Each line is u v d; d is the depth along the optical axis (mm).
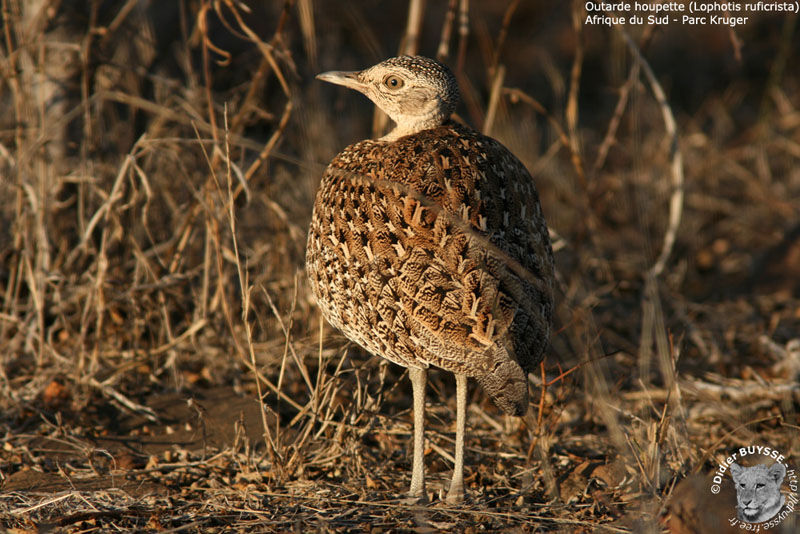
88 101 11828
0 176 13805
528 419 10938
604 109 23766
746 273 17250
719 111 23172
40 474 10164
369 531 8961
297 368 12727
